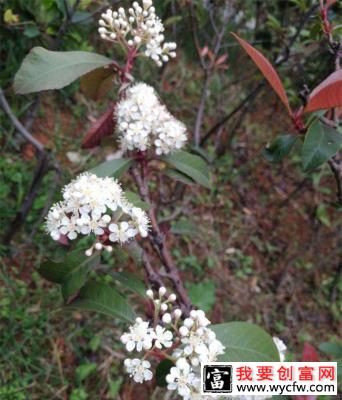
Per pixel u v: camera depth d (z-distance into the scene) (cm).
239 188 62
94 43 59
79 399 42
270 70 26
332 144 26
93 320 46
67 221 22
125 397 43
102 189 22
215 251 56
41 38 48
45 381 42
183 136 28
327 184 65
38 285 46
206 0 54
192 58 65
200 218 58
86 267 24
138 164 30
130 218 24
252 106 67
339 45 30
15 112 52
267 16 52
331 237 61
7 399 40
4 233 46
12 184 49
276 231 61
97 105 58
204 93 51
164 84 63
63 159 53
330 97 25
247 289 55
